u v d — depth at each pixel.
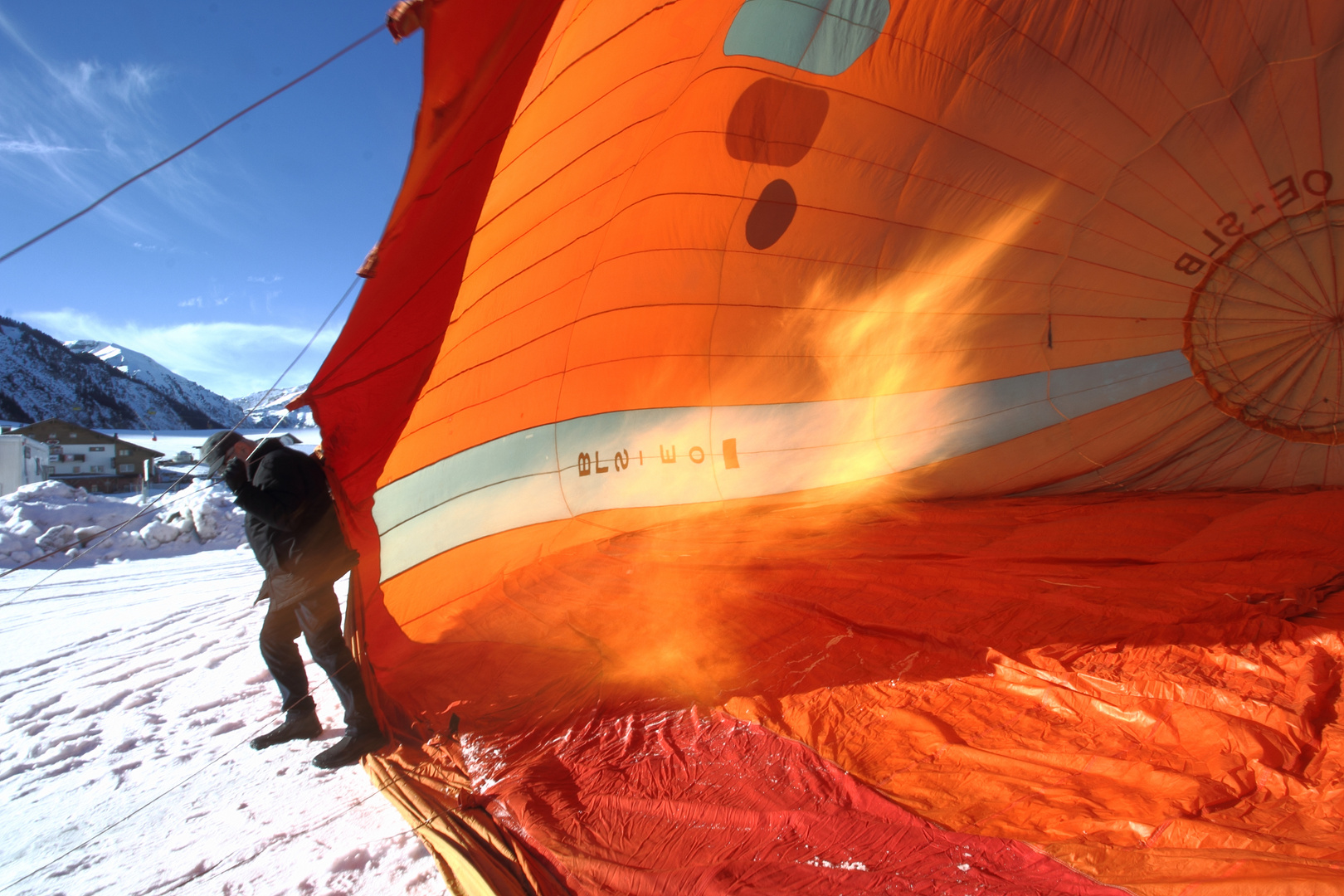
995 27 4.38
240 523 14.85
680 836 2.22
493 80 2.91
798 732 2.72
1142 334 5.12
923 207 5.23
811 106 4.88
